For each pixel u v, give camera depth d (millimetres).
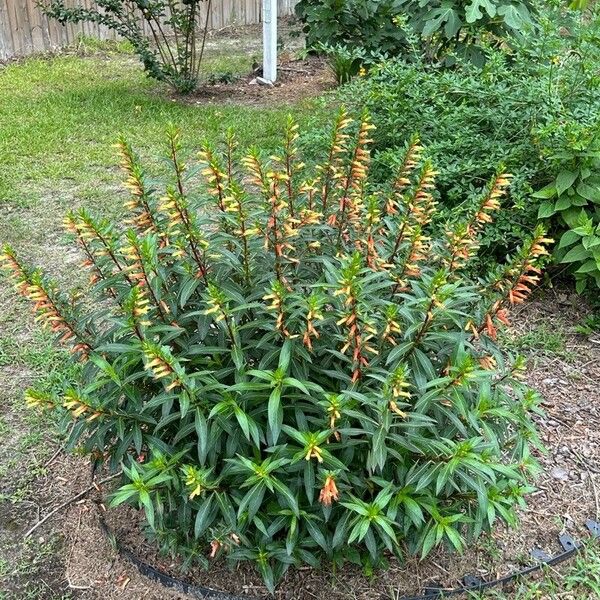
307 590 2613
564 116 4109
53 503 3041
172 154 2570
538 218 4121
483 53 5734
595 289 4305
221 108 7707
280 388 2170
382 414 2143
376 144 4891
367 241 2479
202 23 11734
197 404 2232
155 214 2543
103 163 6297
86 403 2307
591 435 3422
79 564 2758
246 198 2383
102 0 7969
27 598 2646
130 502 2682
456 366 2268
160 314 2414
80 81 8719
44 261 4805
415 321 2273
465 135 4547
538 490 3107
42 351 3961
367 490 2402
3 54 9891
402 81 4879
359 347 2221
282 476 2318
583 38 4516
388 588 2633
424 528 2352
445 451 2199
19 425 3459
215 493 2295
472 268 4164
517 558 2793
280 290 2217
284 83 8703
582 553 2830
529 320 4215
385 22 7312
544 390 3709
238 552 2404
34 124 7090
